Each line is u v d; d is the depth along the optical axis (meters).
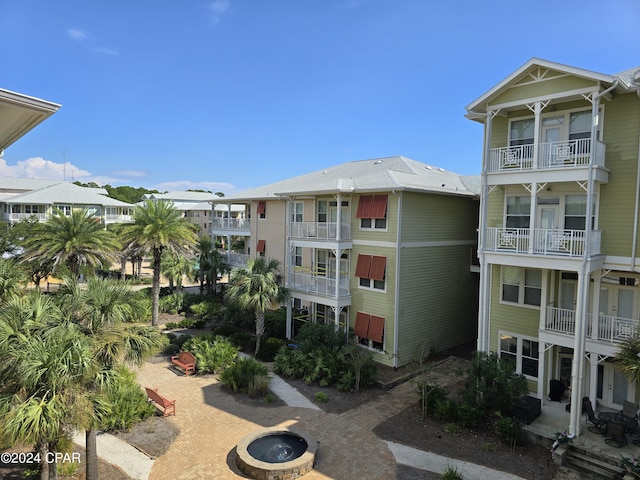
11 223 48.69
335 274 23.55
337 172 28.61
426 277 21.52
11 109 6.77
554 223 15.61
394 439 13.52
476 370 14.66
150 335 10.91
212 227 35.34
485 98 15.41
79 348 8.95
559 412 14.92
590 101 13.86
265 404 16.02
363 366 18.02
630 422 12.84
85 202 55.28
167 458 12.34
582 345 13.29
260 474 11.27
